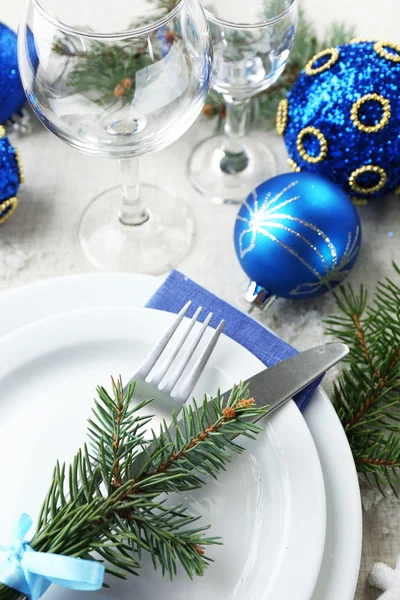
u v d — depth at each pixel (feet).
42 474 1.40
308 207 1.70
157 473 1.27
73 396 1.47
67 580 1.17
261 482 1.39
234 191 2.07
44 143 2.10
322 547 1.34
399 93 1.78
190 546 1.24
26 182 2.04
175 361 1.51
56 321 1.50
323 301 1.89
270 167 2.12
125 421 1.31
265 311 1.87
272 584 1.31
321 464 1.47
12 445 1.42
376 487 1.63
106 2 1.72
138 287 1.63
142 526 1.25
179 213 2.03
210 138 2.17
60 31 1.52
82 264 1.95
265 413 1.38
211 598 1.30
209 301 1.61
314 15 2.26
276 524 1.36
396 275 1.93
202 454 1.28
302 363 1.49
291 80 2.08
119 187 2.06
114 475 1.27
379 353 1.68
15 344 1.48
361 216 2.01
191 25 1.57
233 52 1.82
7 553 1.30
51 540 1.21
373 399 1.63
